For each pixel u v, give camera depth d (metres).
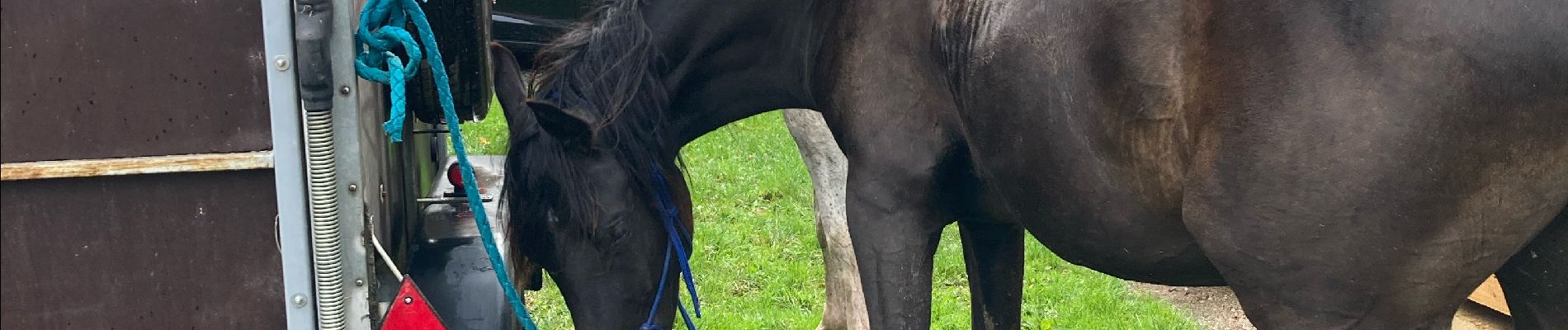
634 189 2.48
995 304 2.79
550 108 2.27
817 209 3.87
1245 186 1.80
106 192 1.61
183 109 1.58
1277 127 1.74
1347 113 1.68
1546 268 1.98
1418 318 1.86
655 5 2.48
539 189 2.45
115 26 1.55
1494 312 4.44
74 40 1.54
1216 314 4.63
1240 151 1.79
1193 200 1.89
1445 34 1.61
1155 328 4.35
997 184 2.26
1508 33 1.59
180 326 1.68
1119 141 1.96
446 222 2.96
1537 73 1.59
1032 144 2.09
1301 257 1.81
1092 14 1.92
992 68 2.08
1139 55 1.87
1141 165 1.95
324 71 1.59
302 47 1.56
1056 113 2.01
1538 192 1.69
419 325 1.87
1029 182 2.16
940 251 5.28
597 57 2.43
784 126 8.12
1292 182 1.75
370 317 1.84
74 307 1.65
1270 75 1.73
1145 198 2.00
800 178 6.65
